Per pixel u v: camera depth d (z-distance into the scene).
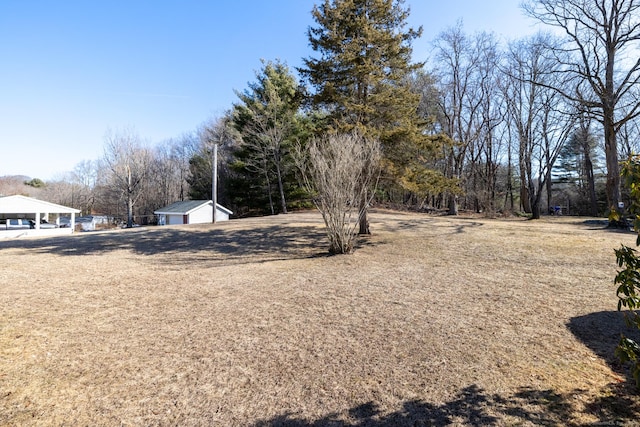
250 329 4.21
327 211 9.05
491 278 6.39
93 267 7.89
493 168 28.44
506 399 2.68
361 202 10.38
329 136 9.86
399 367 3.23
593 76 14.13
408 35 11.25
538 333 3.93
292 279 6.59
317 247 10.25
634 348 2.52
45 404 2.69
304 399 2.76
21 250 10.37
